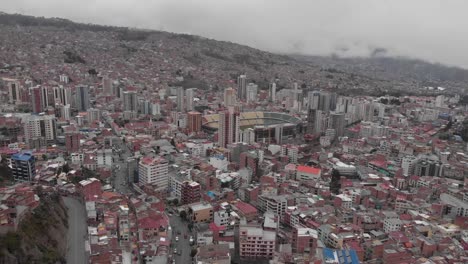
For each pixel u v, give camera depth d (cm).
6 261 18662
